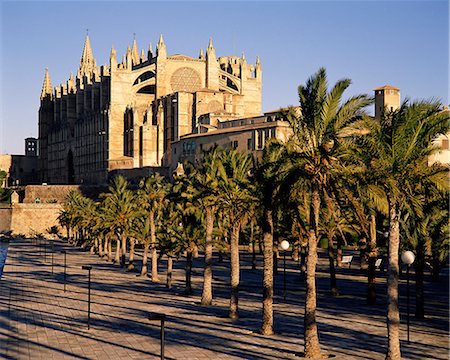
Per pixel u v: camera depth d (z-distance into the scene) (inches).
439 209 1572.3
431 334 1536.7
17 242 6008.9
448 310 1904.5
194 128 6673.2
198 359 1291.8
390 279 1189.7
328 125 1247.5
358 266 3373.5
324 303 2048.5
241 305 2032.5
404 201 1212.5
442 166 1219.9
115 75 7687.0
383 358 1284.4
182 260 4018.2
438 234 1667.1
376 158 1227.9
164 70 7716.5
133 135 7288.4
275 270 2982.3
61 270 3373.5
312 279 1296.8
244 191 1702.8
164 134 7303.2
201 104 7047.2
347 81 1246.3
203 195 1818.4
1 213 6535.4
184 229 2255.2
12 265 3693.4
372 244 2010.3
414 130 1194.0
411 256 1298.0
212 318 1776.6
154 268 2822.3
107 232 3659.0
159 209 2780.5
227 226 2413.9
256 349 1375.5
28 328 1673.2
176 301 2140.7
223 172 1774.1
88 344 1462.8
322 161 1263.5
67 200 6092.5
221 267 3496.6
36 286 2637.8
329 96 1245.1
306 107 1261.1
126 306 2033.7
